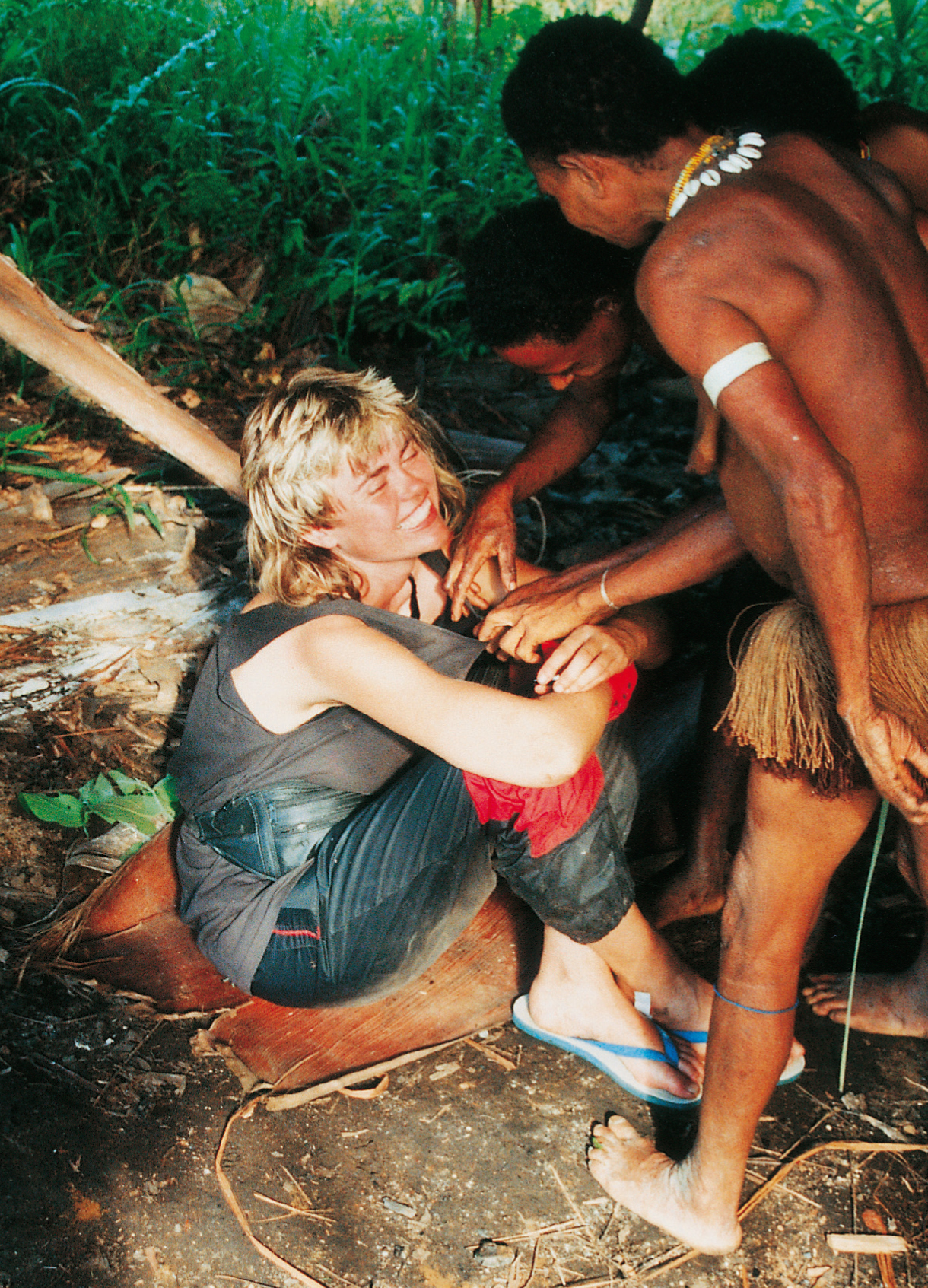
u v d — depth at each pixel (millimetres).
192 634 3332
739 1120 1847
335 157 5863
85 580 3576
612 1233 1975
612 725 2203
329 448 1938
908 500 1586
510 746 1883
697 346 1490
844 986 2400
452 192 5617
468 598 2447
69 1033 2229
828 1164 2107
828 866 1760
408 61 7055
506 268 2283
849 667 1494
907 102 6262
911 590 1612
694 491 4168
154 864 2547
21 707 3012
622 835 2295
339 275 5066
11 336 3049
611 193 1729
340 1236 1939
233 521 3932
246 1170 2031
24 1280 1821
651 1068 2182
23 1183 1955
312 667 1962
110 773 2812
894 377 1528
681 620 2344
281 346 5270
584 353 2396
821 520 1409
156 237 5531
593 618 2043
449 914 2061
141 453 4320
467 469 4059
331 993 2086
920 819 1652
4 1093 2100
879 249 1577
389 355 5289
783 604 1746
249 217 5625
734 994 1812
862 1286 1912
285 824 2084
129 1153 2031
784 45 1746
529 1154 2098
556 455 2594
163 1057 2211
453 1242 1944
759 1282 1914
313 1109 2148
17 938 2416
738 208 1506
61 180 5520
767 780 1727
